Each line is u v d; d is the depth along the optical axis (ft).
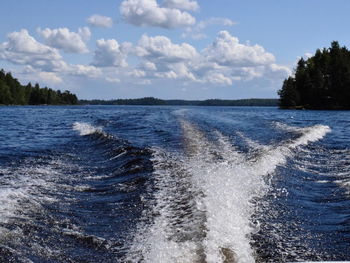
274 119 113.60
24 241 18.44
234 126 81.66
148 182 30.01
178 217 21.67
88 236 19.65
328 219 22.90
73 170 37.11
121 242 18.93
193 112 175.83
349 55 314.76
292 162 39.63
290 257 17.58
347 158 42.73
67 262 16.76
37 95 556.92
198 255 16.22
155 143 52.16
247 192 26.73
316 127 75.31
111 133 64.13
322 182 32.30
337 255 18.02
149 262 16.06
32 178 32.81
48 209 23.79
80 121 114.21
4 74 505.25
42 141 62.34
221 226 19.58
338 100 277.64
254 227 20.76
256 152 43.14
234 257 16.30
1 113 202.49
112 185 30.68
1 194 25.46
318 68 291.99
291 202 25.80
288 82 305.32
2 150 50.83
